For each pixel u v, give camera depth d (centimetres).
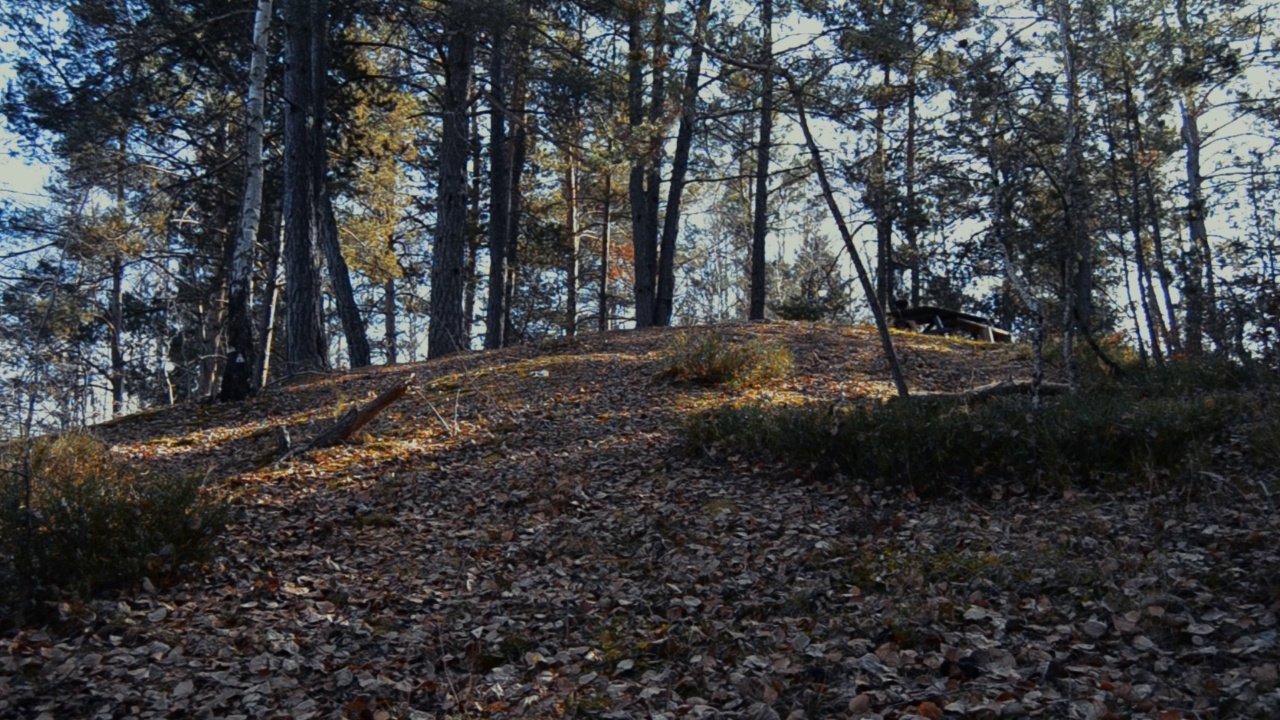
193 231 2220
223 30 1802
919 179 1155
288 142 1579
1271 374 1012
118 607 600
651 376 1380
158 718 474
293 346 1594
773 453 922
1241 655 454
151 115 1770
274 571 699
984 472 805
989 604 551
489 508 846
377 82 2077
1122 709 417
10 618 574
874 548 683
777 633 540
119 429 1263
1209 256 1282
